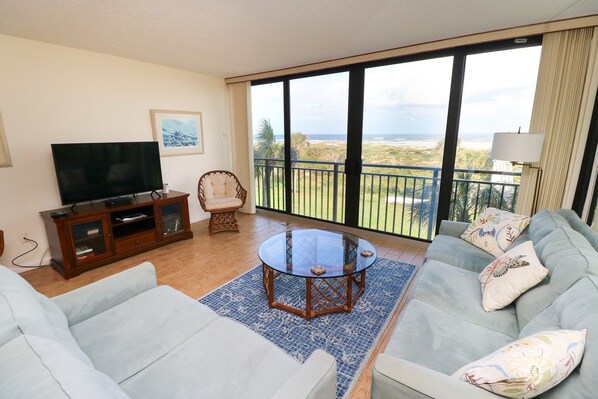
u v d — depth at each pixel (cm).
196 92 433
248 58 353
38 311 103
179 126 416
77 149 297
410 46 305
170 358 125
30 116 286
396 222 397
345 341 195
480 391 91
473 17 234
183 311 156
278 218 475
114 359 124
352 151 380
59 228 270
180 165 426
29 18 228
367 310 228
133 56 342
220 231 408
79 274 288
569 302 112
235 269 297
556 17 233
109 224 304
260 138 497
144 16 228
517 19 238
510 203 323
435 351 128
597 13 223
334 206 445
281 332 203
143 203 330
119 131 353
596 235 171
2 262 283
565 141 252
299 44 300
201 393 108
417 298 171
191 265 307
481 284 177
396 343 133
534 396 90
